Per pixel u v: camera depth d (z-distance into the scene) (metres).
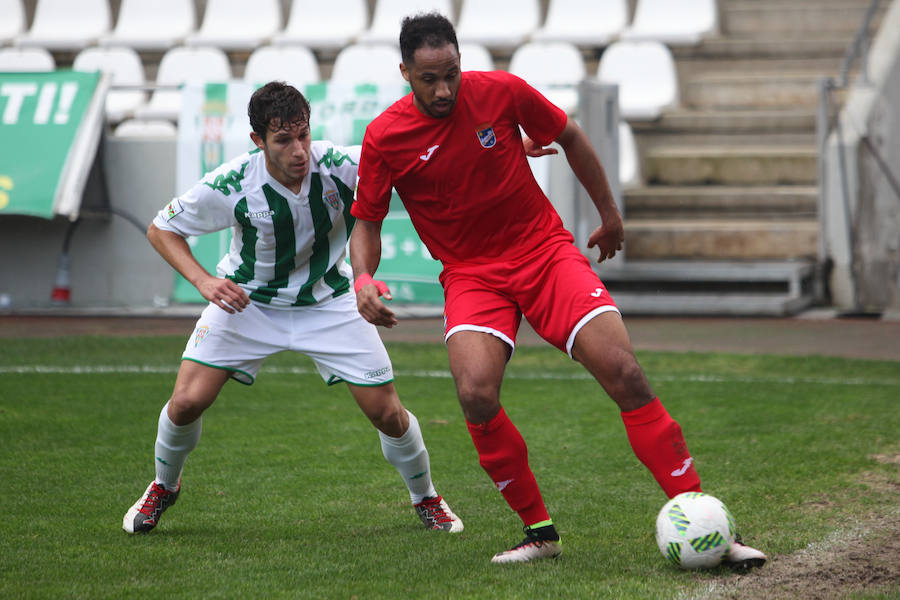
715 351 31.72
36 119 40.22
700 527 12.88
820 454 19.42
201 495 17.30
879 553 13.72
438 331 36.62
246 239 14.92
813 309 40.66
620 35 51.69
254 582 12.85
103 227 42.38
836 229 41.12
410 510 16.48
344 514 16.25
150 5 57.50
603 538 14.75
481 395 13.06
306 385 27.33
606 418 23.17
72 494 17.27
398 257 39.00
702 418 22.80
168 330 36.97
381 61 51.22
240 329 14.98
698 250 42.91
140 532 15.12
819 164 41.25
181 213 14.65
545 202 14.05
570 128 14.00
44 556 13.96
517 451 13.37
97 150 41.66
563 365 30.42
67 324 38.38
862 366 29.11
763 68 50.41
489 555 13.96
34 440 21.08
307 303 15.16
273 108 13.68
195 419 14.94
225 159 39.97
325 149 14.84
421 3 55.19
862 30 41.22
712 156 46.28
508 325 13.58
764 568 13.12
